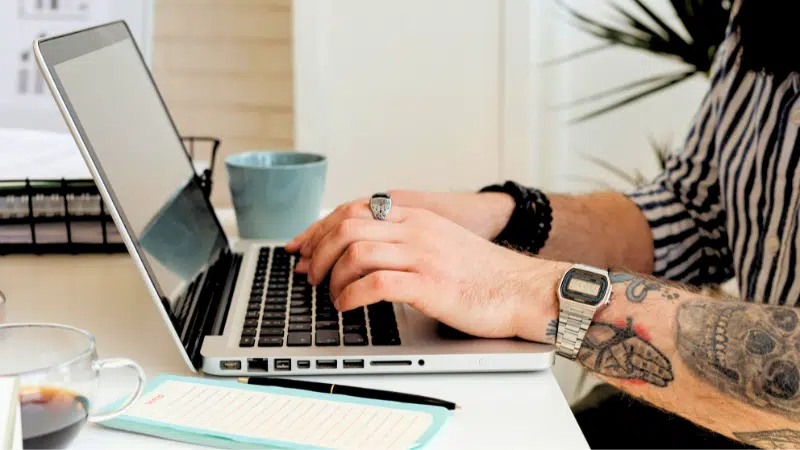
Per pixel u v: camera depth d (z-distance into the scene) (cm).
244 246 98
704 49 180
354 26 185
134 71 88
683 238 105
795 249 91
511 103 188
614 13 185
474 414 58
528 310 69
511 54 186
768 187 95
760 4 94
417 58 187
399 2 184
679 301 70
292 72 204
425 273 71
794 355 64
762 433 65
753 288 98
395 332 69
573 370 155
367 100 189
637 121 191
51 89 59
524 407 59
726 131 102
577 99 189
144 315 76
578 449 53
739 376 65
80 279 86
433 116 190
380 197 77
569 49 187
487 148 191
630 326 69
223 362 62
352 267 71
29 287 83
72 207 92
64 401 46
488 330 69
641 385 68
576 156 192
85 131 62
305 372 63
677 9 180
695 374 66
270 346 65
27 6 131
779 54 92
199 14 201
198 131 208
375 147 191
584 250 100
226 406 56
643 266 104
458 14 185
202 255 81
